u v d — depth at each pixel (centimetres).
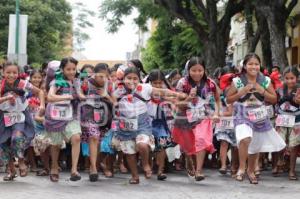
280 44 1641
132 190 750
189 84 791
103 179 841
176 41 3203
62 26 4081
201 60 789
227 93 801
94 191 735
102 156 885
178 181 834
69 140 774
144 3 2570
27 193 712
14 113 776
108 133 851
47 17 3894
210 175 905
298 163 1080
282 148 792
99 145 845
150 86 792
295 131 861
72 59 777
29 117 795
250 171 825
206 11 2089
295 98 841
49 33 3938
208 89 792
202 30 2098
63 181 810
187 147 805
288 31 2534
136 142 786
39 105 848
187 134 796
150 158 893
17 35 1644
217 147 982
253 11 2138
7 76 775
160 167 851
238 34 3603
